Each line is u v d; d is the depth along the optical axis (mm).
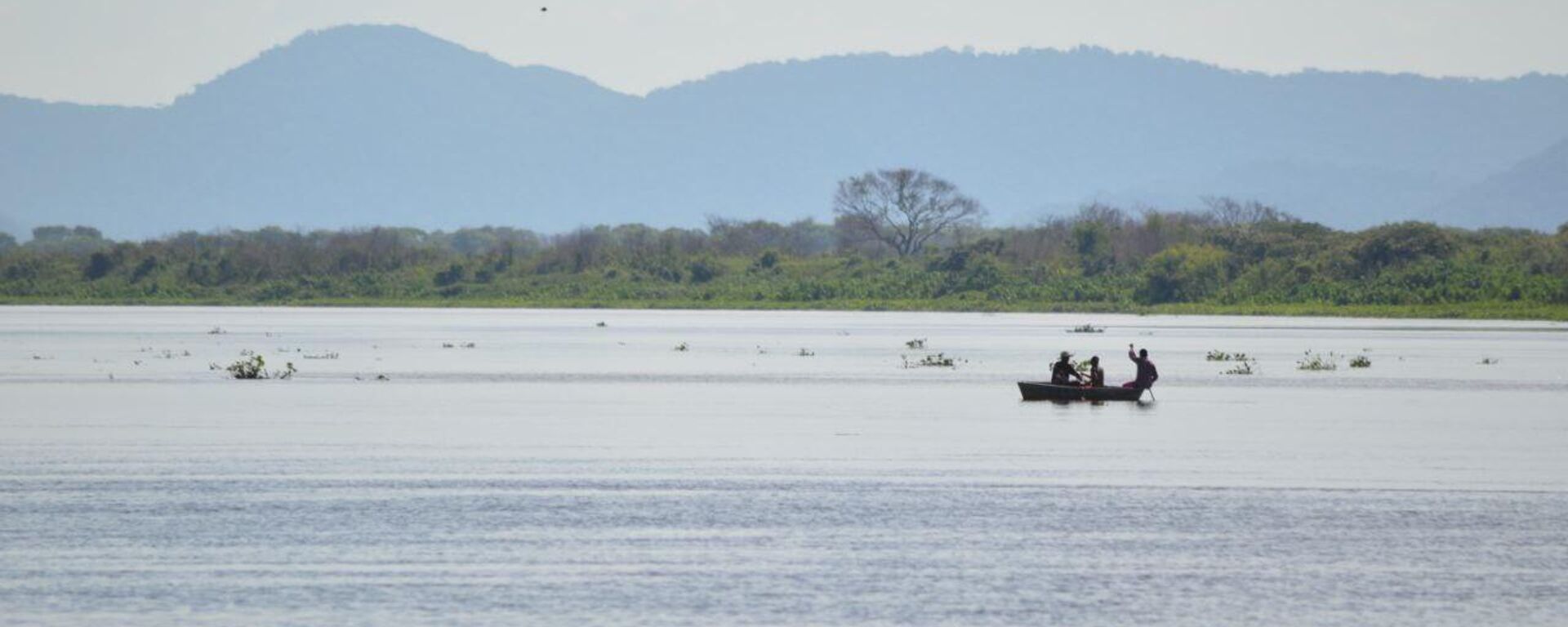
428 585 96750
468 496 125750
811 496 126438
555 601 93125
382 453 149000
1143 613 91250
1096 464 143500
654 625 88312
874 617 90125
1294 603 93562
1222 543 109125
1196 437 163000
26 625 87875
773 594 94938
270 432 165250
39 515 117438
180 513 118625
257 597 93750
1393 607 92500
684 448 153250
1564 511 120750
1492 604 93250
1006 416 183750
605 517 117500
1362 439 161625
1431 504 123688
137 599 93062
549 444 155875
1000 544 108562
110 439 158500
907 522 115750
